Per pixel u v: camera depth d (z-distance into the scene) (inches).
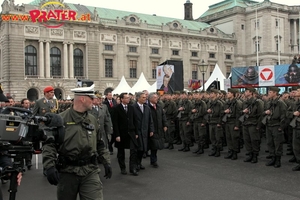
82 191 218.1
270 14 3176.7
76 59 2470.5
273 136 500.7
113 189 390.3
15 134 186.2
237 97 598.5
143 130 485.7
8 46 2187.5
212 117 611.5
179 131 742.5
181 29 2940.5
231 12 3329.2
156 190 382.3
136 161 472.7
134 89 1405.0
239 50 3297.2
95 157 224.8
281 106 496.4
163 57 2847.0
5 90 2217.0
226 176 444.8
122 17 2819.9
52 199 356.2
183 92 827.4
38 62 2310.5
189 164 534.0
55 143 205.9
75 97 221.8
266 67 948.6
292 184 396.8
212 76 1374.3
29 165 518.0
